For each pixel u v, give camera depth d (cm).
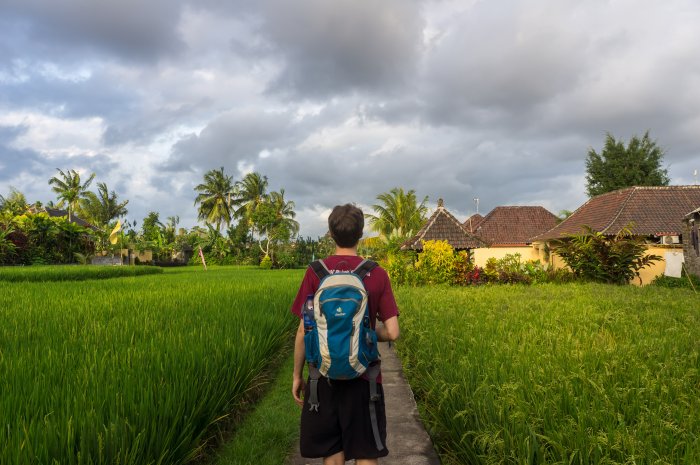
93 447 286
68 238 3897
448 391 401
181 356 469
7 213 3588
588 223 2564
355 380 233
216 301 988
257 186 6962
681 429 287
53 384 385
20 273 2166
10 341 565
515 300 1159
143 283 1770
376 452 231
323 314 221
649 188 2539
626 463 257
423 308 1012
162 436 328
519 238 3512
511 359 472
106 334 590
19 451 256
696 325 731
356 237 247
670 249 2167
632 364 446
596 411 321
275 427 451
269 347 652
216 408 418
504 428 307
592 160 3988
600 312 915
